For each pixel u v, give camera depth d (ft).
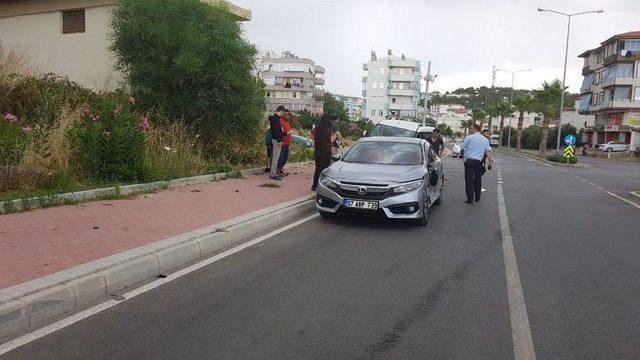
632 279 20.65
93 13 55.11
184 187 36.55
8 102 39.40
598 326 15.38
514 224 32.27
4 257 17.89
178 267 20.02
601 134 231.09
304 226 28.73
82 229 22.59
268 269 20.21
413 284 18.92
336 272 20.12
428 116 331.77
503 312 16.31
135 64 45.57
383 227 29.40
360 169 30.27
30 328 13.78
